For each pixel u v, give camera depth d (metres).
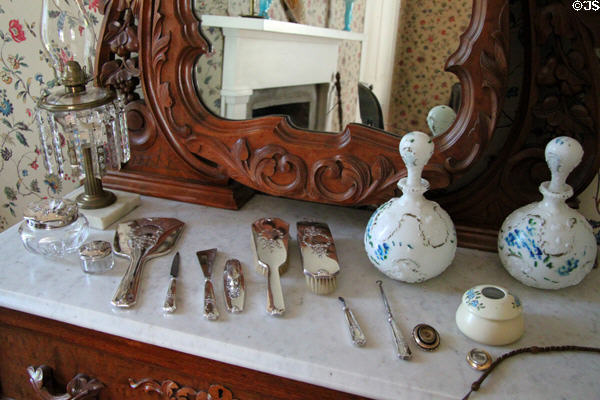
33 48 1.04
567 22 0.62
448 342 0.52
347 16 0.68
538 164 0.69
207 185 0.84
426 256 0.59
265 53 0.73
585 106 0.65
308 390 0.51
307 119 0.75
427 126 0.70
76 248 0.67
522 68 0.69
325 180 0.74
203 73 0.76
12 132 1.16
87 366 0.60
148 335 0.53
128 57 0.80
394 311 0.58
